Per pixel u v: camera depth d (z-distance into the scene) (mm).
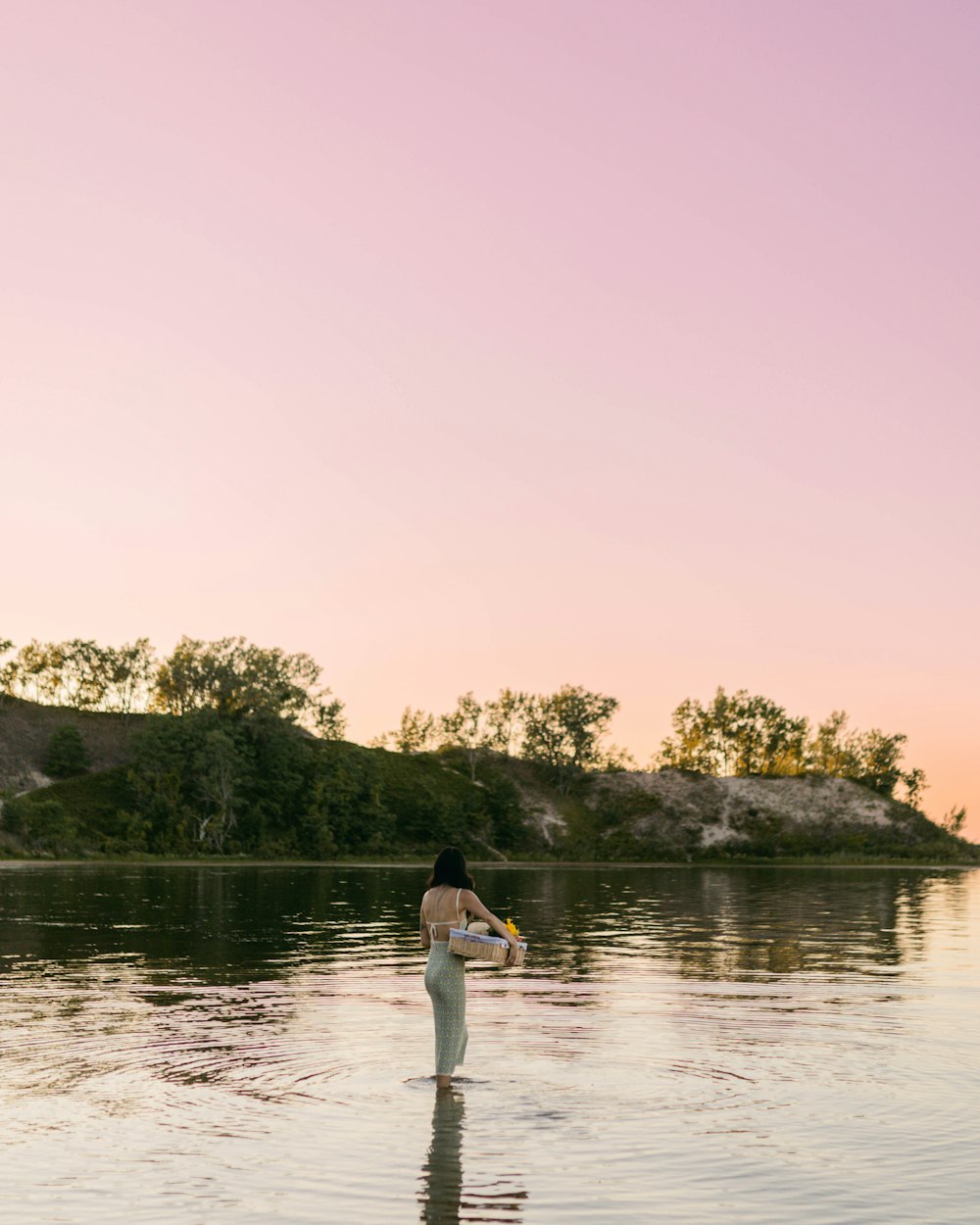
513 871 76188
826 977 17172
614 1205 6605
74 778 100438
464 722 138375
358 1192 6824
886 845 125062
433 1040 11555
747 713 159375
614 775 141250
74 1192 6801
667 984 16266
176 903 33781
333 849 96062
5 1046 11227
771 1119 8461
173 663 110938
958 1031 12250
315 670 110750
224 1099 9023
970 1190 6902
